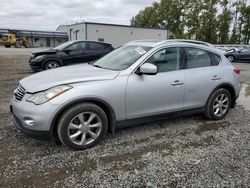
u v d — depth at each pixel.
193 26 58.03
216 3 56.44
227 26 57.00
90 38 37.38
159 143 4.16
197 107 4.94
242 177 3.25
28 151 3.77
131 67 4.15
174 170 3.38
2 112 5.45
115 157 3.68
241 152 3.92
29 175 3.19
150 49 4.41
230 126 5.03
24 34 59.50
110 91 3.85
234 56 22.28
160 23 71.88
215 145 4.16
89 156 3.68
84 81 3.77
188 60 4.79
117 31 38.72
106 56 5.13
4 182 3.04
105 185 3.04
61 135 3.65
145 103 4.22
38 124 3.50
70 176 3.20
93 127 3.87
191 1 60.78
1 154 3.67
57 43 64.31
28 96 3.63
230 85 5.30
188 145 4.13
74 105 3.66
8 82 9.14
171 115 4.64
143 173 3.30
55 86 3.61
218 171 3.37
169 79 4.42
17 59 19.78
